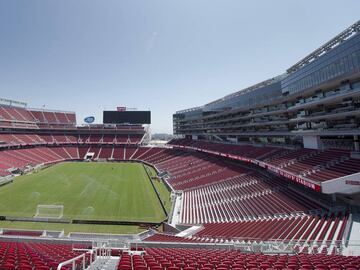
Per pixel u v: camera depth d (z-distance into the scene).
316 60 33.22
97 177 60.69
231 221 30.97
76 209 37.41
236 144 63.25
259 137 59.59
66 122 109.69
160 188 51.41
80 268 11.88
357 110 27.45
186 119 92.56
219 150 63.50
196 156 75.31
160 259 12.99
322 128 36.00
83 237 27.12
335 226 20.59
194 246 20.08
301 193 31.20
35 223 32.38
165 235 27.59
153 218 34.78
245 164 53.66
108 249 16.05
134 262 11.87
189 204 40.28
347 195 25.09
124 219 34.06
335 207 24.94
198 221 33.69
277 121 47.44
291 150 41.47
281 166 35.78
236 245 19.89
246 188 40.09
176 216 35.84
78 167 75.31
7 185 50.66
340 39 30.08
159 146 101.25
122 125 109.56
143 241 21.75
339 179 23.66
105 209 37.81
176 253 15.59
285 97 43.28
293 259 12.98
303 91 37.06
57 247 17.45
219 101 74.25
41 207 37.38
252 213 31.00
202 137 87.62
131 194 46.34
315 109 38.91
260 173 44.66
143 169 73.69
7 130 86.00
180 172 61.47
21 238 21.95
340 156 29.56
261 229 24.94
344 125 31.38
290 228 22.95
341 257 13.31
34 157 78.75
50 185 51.25
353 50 26.22
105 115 105.88
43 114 104.75
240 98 60.00
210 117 77.38
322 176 27.05
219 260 13.16
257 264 11.97
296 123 44.94
